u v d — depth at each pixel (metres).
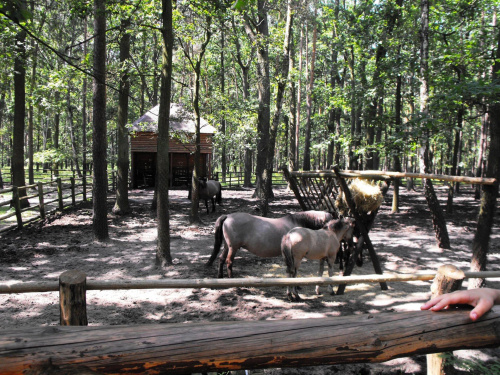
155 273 6.87
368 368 3.89
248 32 14.62
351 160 14.40
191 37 10.22
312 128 28.72
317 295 6.04
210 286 3.29
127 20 8.41
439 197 21.00
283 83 12.27
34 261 7.43
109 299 5.62
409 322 1.05
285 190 23.36
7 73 13.14
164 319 4.94
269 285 3.42
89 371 0.88
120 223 11.52
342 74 21.02
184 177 24.02
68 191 19.31
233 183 28.09
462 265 7.78
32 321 4.83
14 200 9.90
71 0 7.99
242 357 0.96
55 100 18.81
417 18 12.54
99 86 8.78
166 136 7.18
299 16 13.32
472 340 1.04
